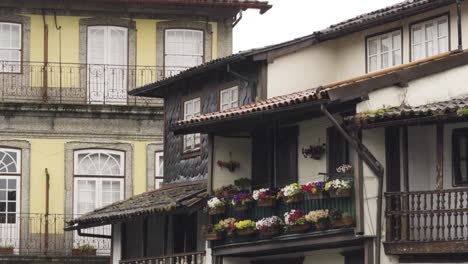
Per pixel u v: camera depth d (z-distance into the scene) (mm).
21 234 37844
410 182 23969
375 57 29062
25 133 38219
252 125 27719
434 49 27578
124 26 39219
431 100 24406
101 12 39156
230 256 28516
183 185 32469
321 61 29859
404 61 28281
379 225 23875
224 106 30781
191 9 39125
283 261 27875
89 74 38938
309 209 25656
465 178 23750
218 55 39344
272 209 26875
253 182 28516
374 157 24047
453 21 27125
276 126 27688
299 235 25875
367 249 24062
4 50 38781
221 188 28469
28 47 38812
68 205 38219
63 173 38281
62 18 39031
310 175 26859
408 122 23156
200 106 32000
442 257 23375
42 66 38781
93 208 38375
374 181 24031
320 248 26500
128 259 32875
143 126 38750
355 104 24250
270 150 27984
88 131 38500
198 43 39344
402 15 28062
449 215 23141
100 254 37875
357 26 29062
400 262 23797
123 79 39094
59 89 38781
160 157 38781
